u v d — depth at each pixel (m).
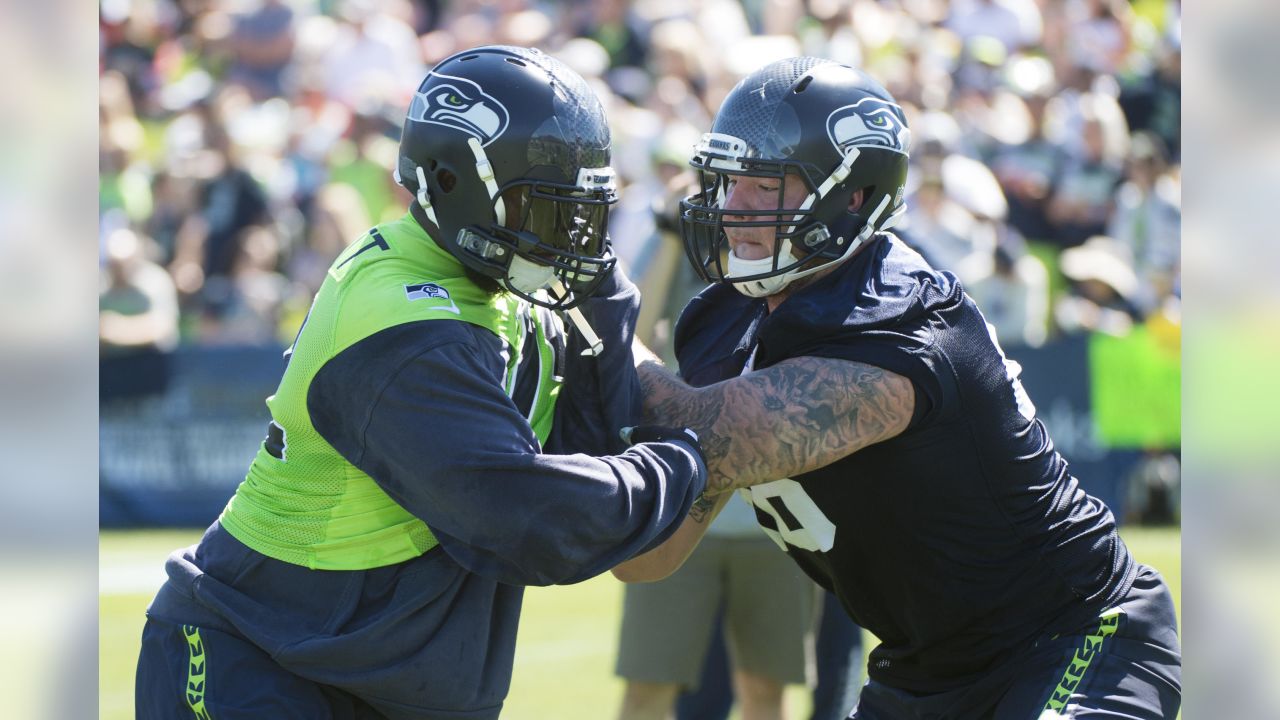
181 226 31.80
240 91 34.94
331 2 36.28
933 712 9.72
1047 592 9.39
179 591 8.91
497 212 8.45
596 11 36.84
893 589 9.53
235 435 28.12
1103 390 28.22
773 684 14.64
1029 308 30.06
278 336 31.08
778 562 14.48
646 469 8.52
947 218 30.11
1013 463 9.22
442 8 37.81
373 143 33.22
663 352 14.45
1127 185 33.88
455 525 8.16
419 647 8.55
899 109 9.59
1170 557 25.16
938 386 8.89
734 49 24.09
